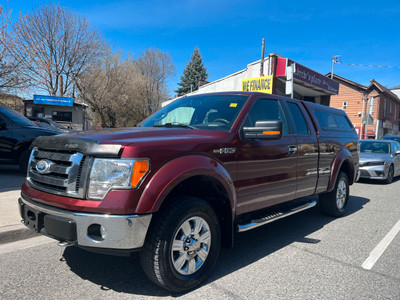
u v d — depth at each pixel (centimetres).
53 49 2359
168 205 266
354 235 461
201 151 288
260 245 411
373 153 1044
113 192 240
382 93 3222
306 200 475
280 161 382
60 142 273
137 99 3459
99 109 3008
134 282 295
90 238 241
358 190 869
